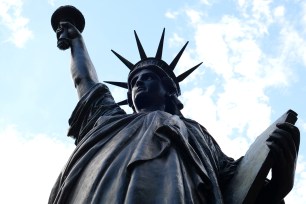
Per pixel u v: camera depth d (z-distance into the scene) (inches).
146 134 1097.4
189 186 978.1
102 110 1411.2
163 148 1053.2
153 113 1205.1
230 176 1119.6
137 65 1470.2
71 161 1140.5
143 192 936.9
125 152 1063.6
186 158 1070.4
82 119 1439.5
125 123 1202.0
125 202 915.4
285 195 1071.6
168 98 1398.9
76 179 1080.8
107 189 975.0
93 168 1060.5
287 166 1043.9
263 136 1111.6
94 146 1140.5
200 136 1210.0
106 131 1176.8
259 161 1049.5
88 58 1667.1
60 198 1064.2
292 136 1055.6
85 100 1450.5
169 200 919.0
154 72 1421.0
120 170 1007.6
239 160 1162.0
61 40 1692.9
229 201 1051.3
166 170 995.3
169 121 1149.7
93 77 1594.5
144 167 991.6
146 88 1380.4
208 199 1015.6
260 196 1080.8
